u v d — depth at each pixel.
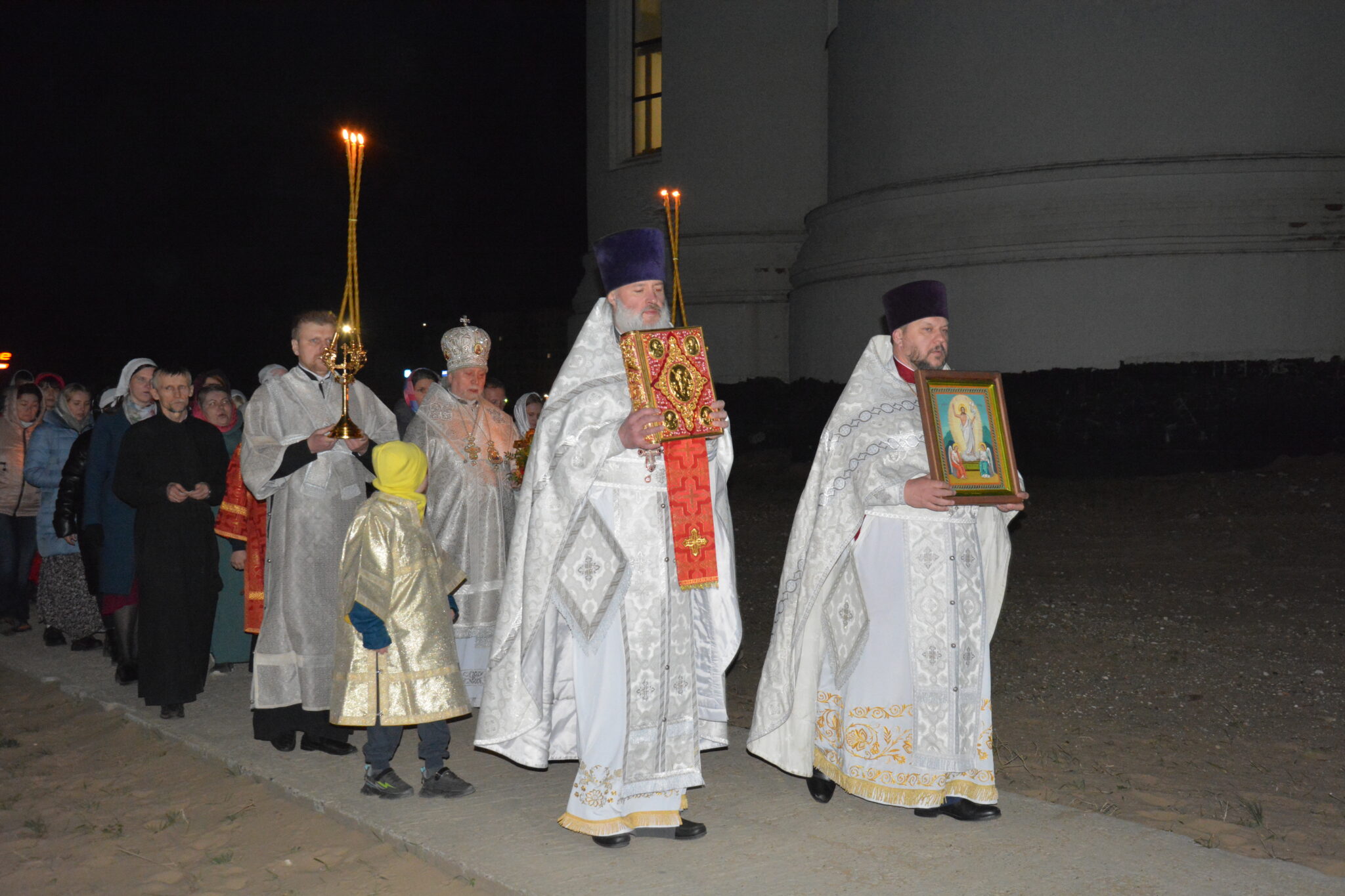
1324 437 13.78
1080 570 10.14
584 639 4.22
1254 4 14.88
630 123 23.36
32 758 5.85
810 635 4.66
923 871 3.99
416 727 5.96
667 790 4.25
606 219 23.47
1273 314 14.91
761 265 21.02
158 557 6.11
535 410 8.65
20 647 8.18
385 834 4.48
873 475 4.39
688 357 4.29
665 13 21.95
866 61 17.81
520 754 4.47
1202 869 3.97
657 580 4.25
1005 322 15.84
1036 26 15.66
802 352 19.09
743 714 6.75
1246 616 8.38
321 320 5.63
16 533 8.73
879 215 17.30
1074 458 14.48
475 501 6.16
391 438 5.85
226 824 4.81
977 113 16.20
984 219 15.98
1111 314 15.25
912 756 4.37
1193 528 11.49
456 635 6.12
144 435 6.22
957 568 4.41
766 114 21.00
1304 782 5.28
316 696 5.35
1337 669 7.08
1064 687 6.97
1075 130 15.53
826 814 4.55
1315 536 10.85
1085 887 3.85
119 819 4.96
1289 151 15.01
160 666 6.10
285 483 5.42
